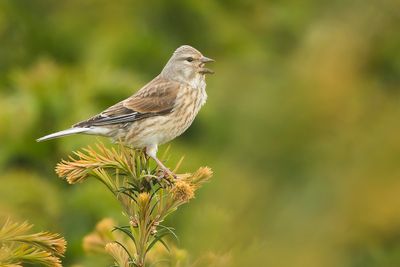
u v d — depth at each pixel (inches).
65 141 577.6
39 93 622.8
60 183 578.9
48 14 781.3
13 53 771.4
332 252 169.6
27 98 621.3
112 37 721.6
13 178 555.8
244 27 734.5
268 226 173.9
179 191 234.4
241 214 178.1
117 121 429.1
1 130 605.0
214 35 732.7
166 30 743.7
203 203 223.9
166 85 452.1
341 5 219.8
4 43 773.3
